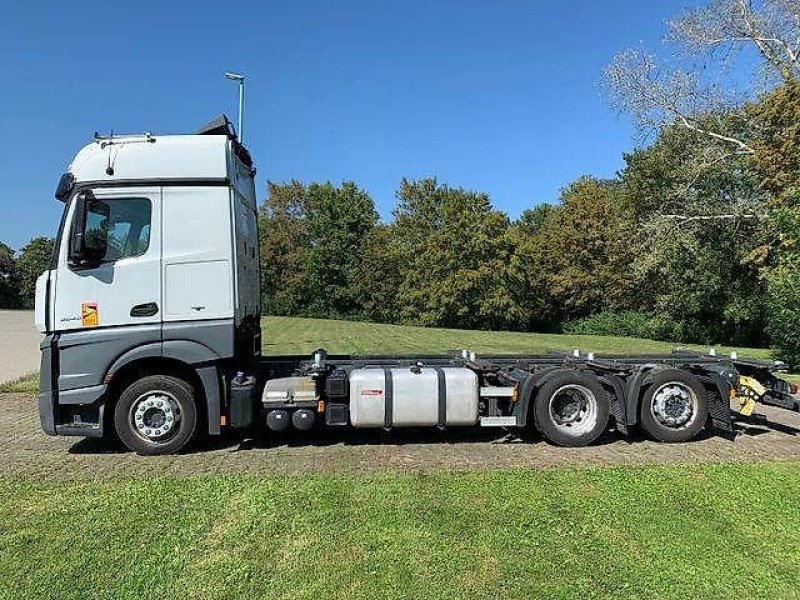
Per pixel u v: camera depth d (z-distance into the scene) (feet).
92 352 23.99
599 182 188.14
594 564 15.25
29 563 15.17
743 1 85.97
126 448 25.96
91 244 24.03
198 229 24.76
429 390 25.96
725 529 17.39
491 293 162.61
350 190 205.46
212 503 18.92
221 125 26.32
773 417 33.04
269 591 13.98
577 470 22.53
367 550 15.84
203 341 24.48
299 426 25.30
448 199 174.60
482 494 19.79
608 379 27.09
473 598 13.70
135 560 15.30
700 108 92.12
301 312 197.26
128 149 24.72
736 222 99.04
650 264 102.42
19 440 27.61
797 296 58.29
